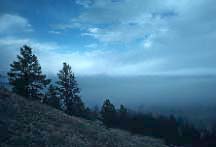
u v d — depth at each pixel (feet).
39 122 89.97
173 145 210.38
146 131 230.89
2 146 60.80
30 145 67.46
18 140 66.74
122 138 124.47
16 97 111.24
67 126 101.65
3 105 90.02
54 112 116.88
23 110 95.66
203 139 237.25
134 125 230.89
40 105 119.34
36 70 144.46
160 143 190.19
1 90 111.45
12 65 140.26
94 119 209.05
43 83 147.02
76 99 176.14
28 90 142.51
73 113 174.29
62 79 173.58
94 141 95.71
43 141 73.61
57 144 75.97
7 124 74.38
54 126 93.35
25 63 141.79
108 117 217.15
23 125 79.30
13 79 139.95
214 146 229.86
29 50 143.02
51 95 171.94
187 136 236.63
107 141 103.71
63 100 173.58
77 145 81.87
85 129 108.88
